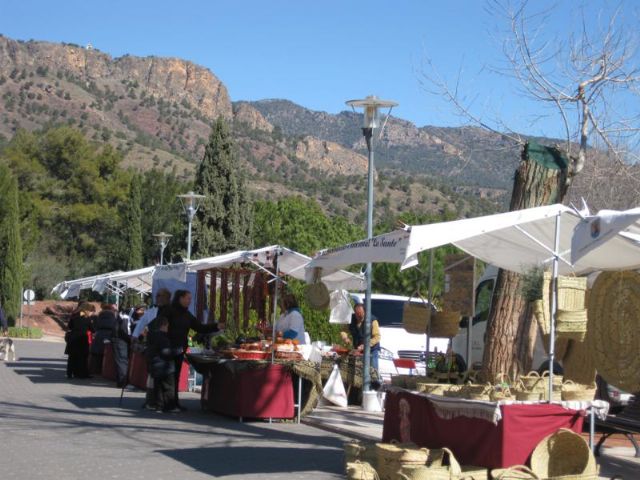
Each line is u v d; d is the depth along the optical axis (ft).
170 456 32.73
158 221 202.49
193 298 59.06
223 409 45.47
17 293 163.63
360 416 47.39
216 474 29.32
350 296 62.08
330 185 455.63
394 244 31.63
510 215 27.71
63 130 218.79
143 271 73.67
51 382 65.82
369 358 50.96
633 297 24.93
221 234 150.10
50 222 207.00
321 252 38.34
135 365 61.62
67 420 42.42
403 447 27.86
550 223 30.58
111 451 33.50
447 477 25.53
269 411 43.96
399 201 318.45
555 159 37.55
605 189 60.70
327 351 55.26
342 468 31.12
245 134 627.05
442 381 30.86
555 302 26.25
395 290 117.91
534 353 46.42
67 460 31.19
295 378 45.11
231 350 44.88
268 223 164.14
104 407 48.83
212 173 151.12
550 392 26.32
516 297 36.86
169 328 47.67
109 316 71.20
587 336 26.53
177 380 47.75
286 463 31.89
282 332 47.93
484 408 26.20
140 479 28.12
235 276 54.85
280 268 49.67
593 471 25.64
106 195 214.28
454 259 36.50
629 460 34.60
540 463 25.93
